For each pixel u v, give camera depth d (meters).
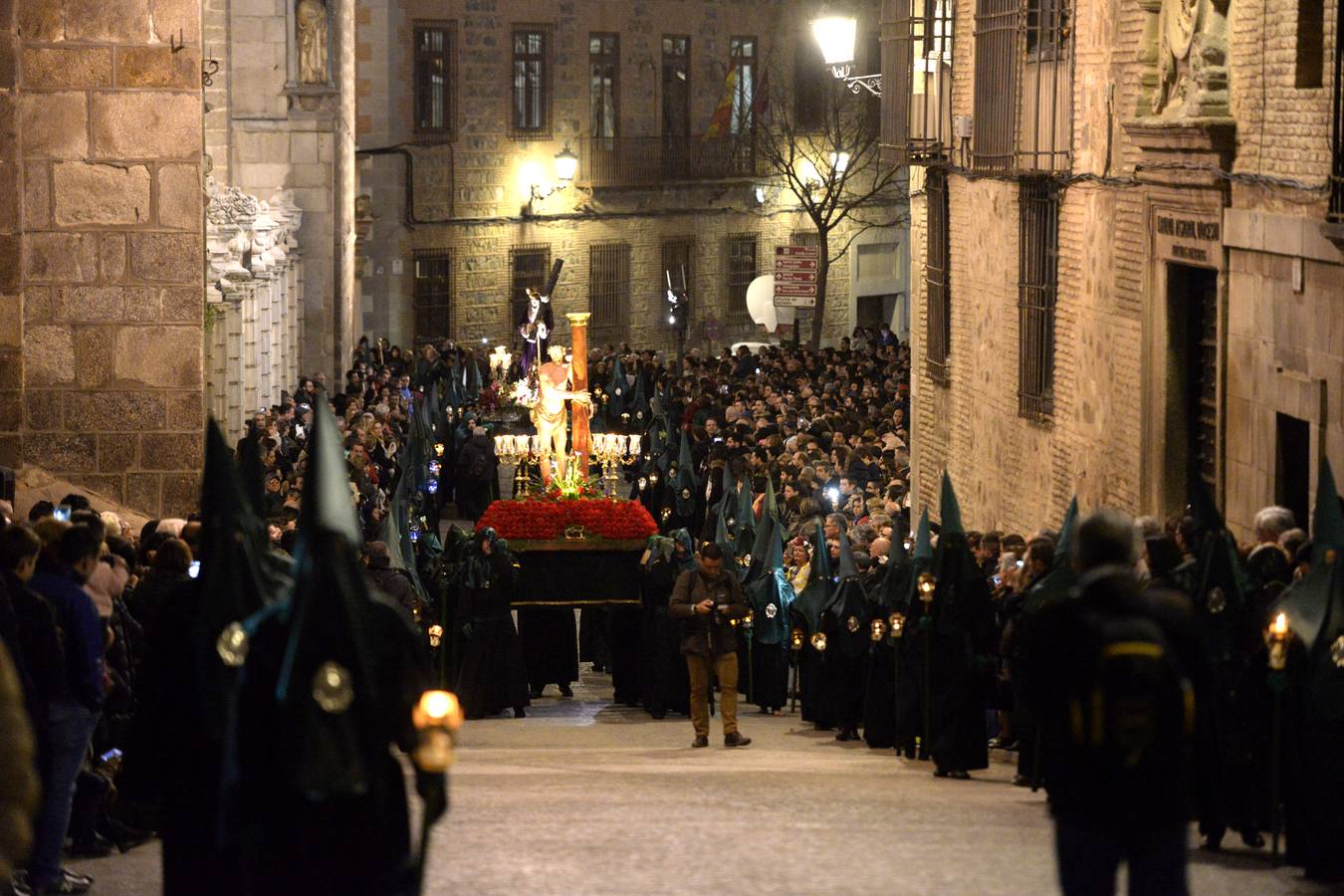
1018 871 12.67
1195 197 24.23
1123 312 26.92
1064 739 9.64
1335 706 13.61
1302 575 14.94
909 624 21.45
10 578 13.15
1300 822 13.97
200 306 30.42
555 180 78.25
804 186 73.06
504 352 57.38
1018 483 32.12
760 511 32.88
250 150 61.34
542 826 14.82
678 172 81.00
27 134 29.98
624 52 79.44
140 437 30.48
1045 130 30.66
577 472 35.78
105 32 29.91
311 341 61.75
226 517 10.54
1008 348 32.53
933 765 21.16
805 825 14.90
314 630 9.43
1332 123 20.19
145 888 13.97
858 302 86.38
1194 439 25.69
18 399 30.23
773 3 82.62
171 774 10.54
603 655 35.66
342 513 9.62
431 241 75.56
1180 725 9.58
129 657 16.44
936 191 36.91
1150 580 15.56
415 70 74.94
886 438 41.56
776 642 28.91
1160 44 25.36
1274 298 22.25
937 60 37.19
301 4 60.97
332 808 9.51
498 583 28.97
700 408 50.00
